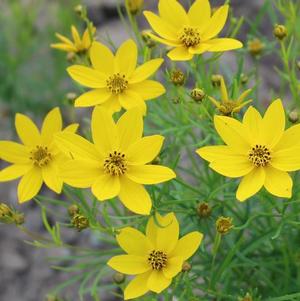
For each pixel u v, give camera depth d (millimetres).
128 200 323
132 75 367
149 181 324
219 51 366
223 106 351
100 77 368
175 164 375
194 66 385
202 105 363
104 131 333
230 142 327
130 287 329
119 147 334
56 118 367
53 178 354
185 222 413
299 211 377
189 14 379
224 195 377
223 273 407
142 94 366
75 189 394
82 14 423
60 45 418
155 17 377
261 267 432
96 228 363
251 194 318
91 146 334
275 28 410
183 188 444
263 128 330
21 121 365
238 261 419
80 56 421
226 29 679
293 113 368
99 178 326
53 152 362
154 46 412
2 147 364
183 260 323
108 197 319
